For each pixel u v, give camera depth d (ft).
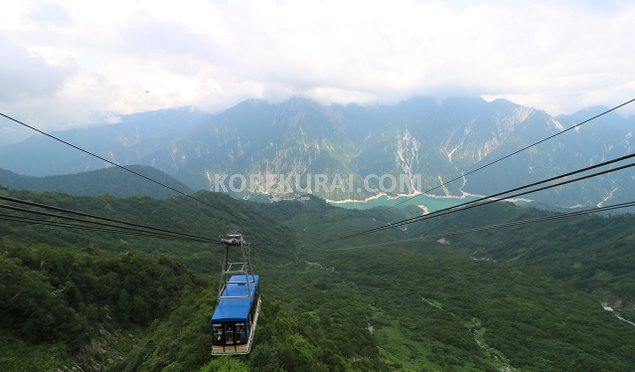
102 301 263.70
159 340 191.11
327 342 241.35
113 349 233.76
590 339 437.17
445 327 453.17
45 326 200.75
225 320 114.93
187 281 342.23
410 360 355.15
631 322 558.97
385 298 584.40
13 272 212.64
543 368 366.02
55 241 452.35
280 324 211.00
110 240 555.28
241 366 131.34
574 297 626.64
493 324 477.77
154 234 111.65
